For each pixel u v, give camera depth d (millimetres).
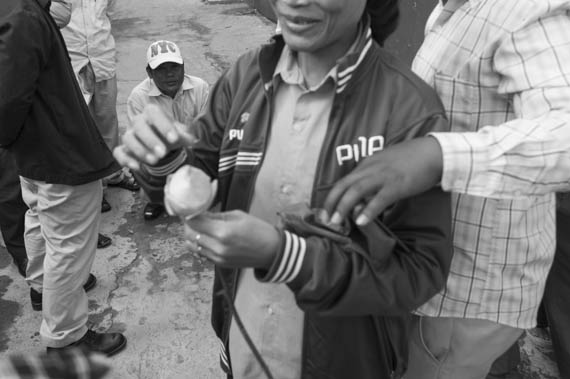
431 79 1369
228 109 1269
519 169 967
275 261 899
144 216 3477
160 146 946
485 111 1315
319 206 1068
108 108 3721
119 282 2957
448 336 1574
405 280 983
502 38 1188
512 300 1457
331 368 1237
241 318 1355
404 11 4109
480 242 1404
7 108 1935
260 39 6777
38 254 2574
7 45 1865
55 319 2301
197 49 6547
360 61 1030
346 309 967
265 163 1163
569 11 1159
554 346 2193
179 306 2777
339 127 1051
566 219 2010
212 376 2381
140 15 8078
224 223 857
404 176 892
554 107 1073
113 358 2463
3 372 1187
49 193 2148
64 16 2641
